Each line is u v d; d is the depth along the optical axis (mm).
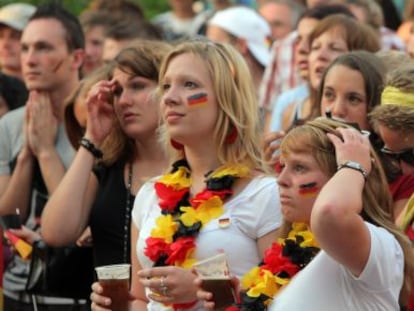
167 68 15227
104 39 26297
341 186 12156
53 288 17703
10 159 20406
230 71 15039
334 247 12008
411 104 14578
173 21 32969
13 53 26125
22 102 23047
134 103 17234
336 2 26359
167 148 15664
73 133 18938
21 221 19359
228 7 30625
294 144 12961
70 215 17203
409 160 14922
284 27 30078
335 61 17281
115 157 17516
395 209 14961
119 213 17109
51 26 20828
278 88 25844
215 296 13570
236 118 14938
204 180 14969
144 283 14227
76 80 21062
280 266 13477
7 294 19500
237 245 14383
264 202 14484
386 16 30766
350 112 17047
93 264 17766
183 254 14414
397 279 12414
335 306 12320
